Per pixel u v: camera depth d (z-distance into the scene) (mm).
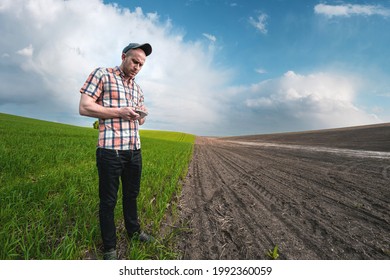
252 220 3604
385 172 7816
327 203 4480
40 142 8805
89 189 3801
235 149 22938
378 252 2684
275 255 2531
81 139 12602
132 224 2582
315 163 10445
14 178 4168
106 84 2135
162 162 7883
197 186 5816
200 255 2547
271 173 7938
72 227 2609
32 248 2203
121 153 2188
